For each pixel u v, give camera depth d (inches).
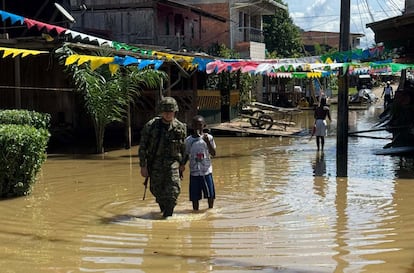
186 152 324.2
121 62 398.3
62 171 503.2
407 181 436.1
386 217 314.7
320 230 285.3
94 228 292.5
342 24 554.9
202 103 891.4
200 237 271.9
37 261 235.6
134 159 586.9
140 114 831.1
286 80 1635.1
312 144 727.7
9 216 322.7
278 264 228.5
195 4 1486.2
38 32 757.3
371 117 1214.9
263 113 1000.2
